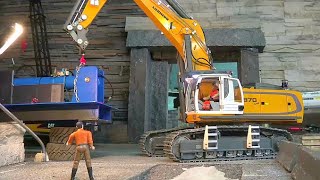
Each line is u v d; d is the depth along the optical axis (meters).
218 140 9.58
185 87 10.09
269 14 18.48
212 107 9.77
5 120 10.73
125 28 17.89
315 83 17.80
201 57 10.65
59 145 10.02
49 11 19.44
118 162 8.95
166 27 10.60
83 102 10.27
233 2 18.56
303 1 18.55
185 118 10.23
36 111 10.62
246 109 10.30
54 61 18.97
